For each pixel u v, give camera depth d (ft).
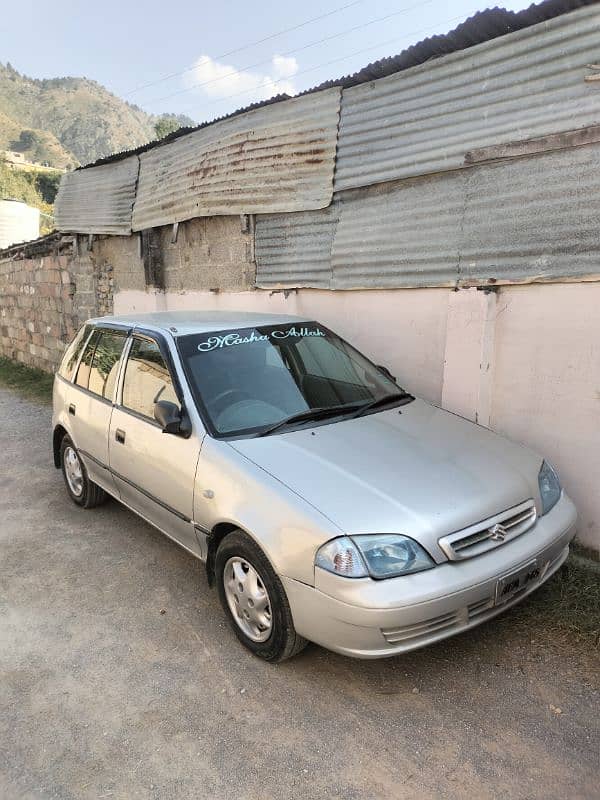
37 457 22.54
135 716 9.21
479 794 7.60
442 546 8.86
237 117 21.29
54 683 10.02
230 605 10.72
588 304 12.91
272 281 21.20
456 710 9.02
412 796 7.63
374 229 17.26
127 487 13.80
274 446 10.80
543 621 10.89
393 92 16.11
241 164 21.29
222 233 23.40
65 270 35.86
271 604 9.64
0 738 8.89
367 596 8.45
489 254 14.48
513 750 8.25
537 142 13.15
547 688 9.39
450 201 15.23
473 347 14.87
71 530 15.98
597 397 12.96
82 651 10.84
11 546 15.19
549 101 12.96
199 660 10.45
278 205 20.04
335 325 19.21
